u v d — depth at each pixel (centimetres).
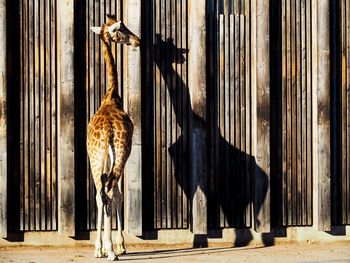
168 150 1598
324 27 1620
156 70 1595
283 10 1636
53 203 1557
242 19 1622
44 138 1557
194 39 1575
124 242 1571
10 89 1548
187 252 1521
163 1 1599
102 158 1413
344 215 1650
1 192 1515
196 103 1575
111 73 1507
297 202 1641
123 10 1588
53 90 1559
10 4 1546
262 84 1597
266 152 1599
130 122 1471
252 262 1409
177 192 1600
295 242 1641
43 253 1492
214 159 1608
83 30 1573
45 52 1559
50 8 1559
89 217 1566
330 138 1642
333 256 1483
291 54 1641
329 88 1630
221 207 1608
